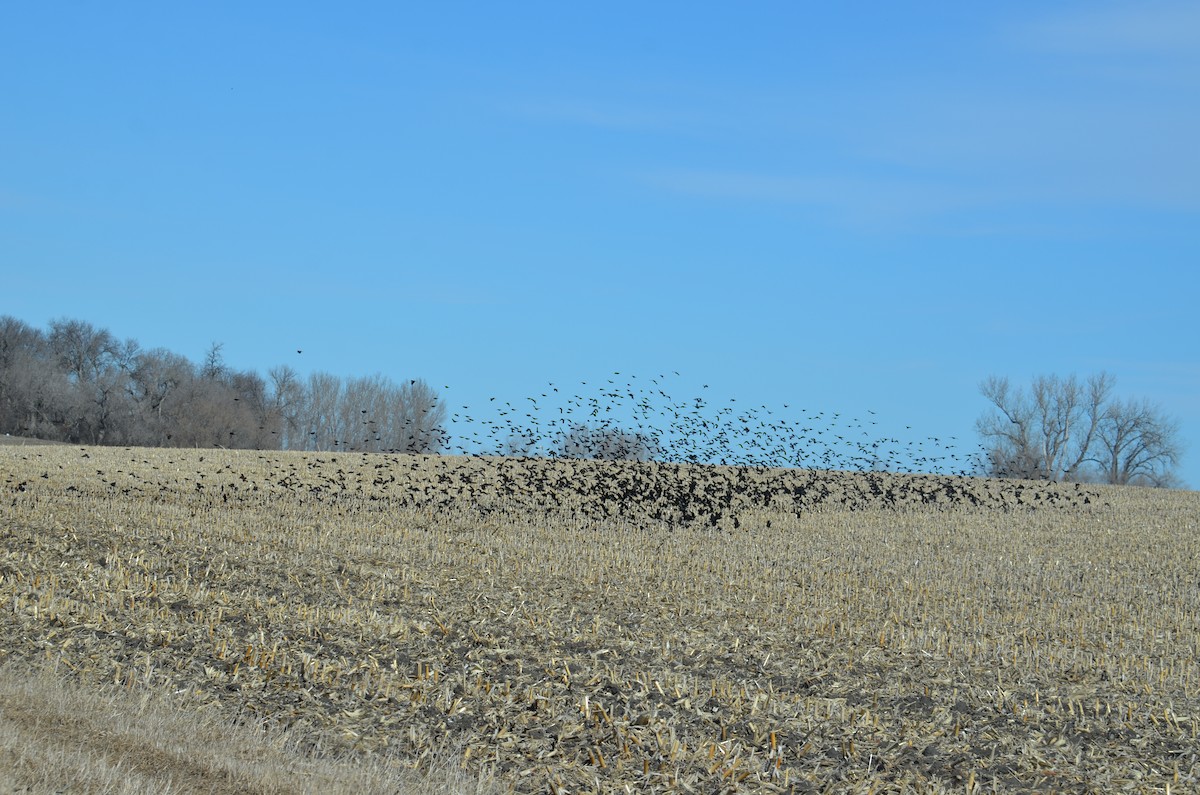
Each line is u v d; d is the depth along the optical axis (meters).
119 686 13.68
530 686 14.81
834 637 19.47
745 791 11.41
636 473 43.97
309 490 38.59
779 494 42.81
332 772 10.53
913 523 36.97
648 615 20.72
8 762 9.00
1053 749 13.19
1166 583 27.08
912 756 12.71
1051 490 49.28
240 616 17.89
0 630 16.06
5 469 40.84
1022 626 21.31
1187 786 12.12
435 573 23.98
